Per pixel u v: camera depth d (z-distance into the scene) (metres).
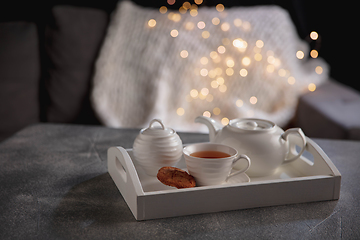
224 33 2.43
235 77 2.39
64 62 2.42
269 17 2.51
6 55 2.31
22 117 2.37
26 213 1.10
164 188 1.18
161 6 2.78
